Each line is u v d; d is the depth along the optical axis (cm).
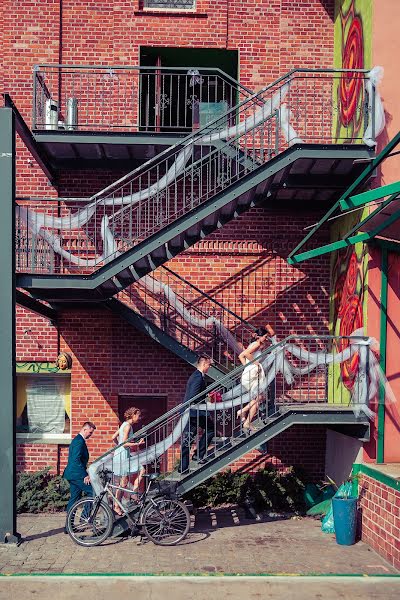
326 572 877
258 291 1337
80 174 1328
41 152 1220
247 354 1120
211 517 1180
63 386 1349
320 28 1362
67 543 1015
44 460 1314
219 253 1335
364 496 1049
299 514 1209
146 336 1327
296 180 1184
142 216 1317
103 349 1324
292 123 1323
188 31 1357
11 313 998
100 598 762
